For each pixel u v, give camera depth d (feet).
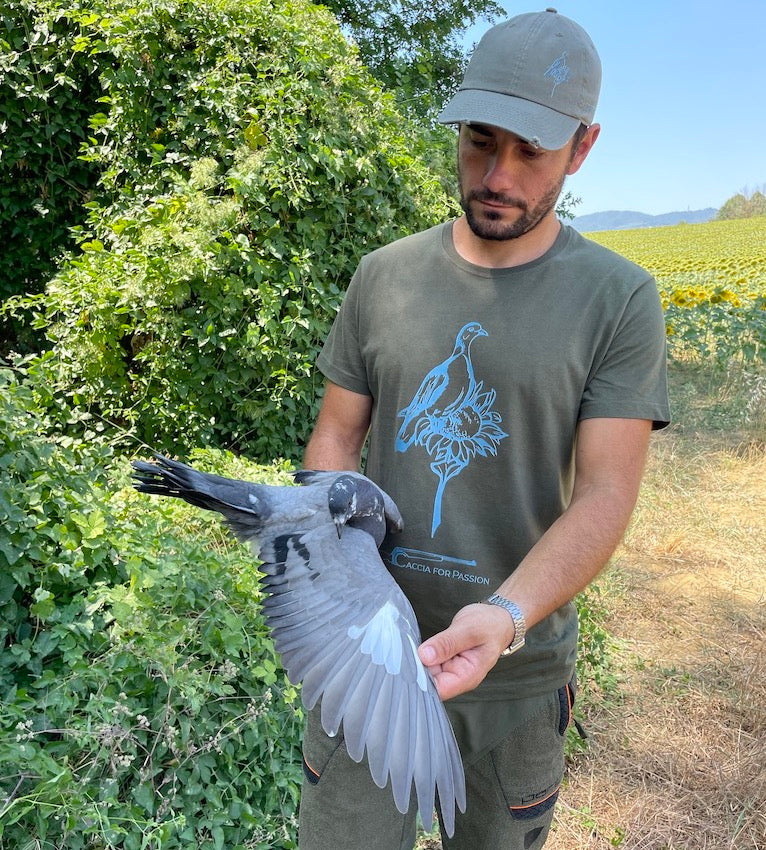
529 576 3.49
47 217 14.53
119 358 10.92
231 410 10.66
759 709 8.04
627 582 10.68
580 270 3.76
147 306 10.19
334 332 4.40
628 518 3.67
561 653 3.96
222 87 10.68
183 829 5.26
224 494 3.71
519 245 3.81
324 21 11.68
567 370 3.69
